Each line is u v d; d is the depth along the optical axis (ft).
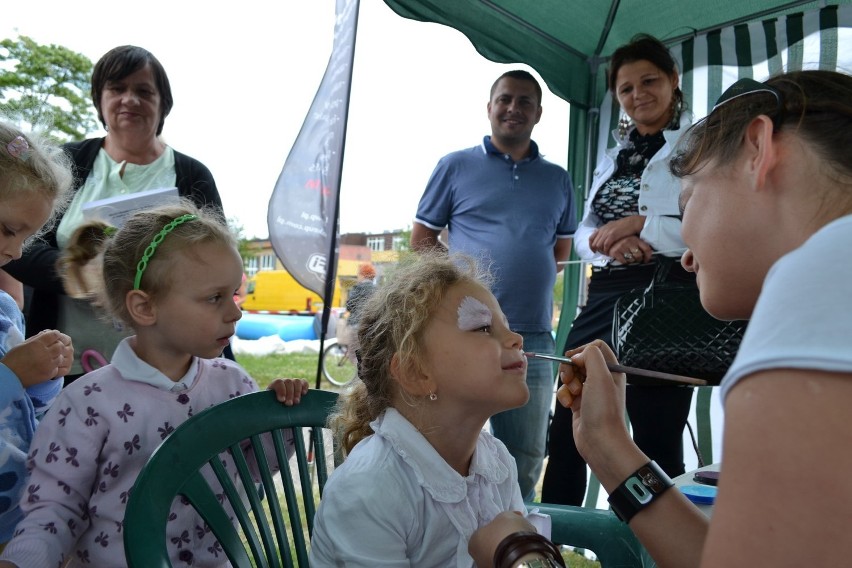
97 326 7.14
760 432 1.62
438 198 10.30
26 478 4.73
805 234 2.14
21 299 8.80
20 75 44.14
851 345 1.55
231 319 4.79
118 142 8.04
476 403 3.65
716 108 2.44
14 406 4.75
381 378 3.94
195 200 8.24
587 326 8.75
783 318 1.67
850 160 2.09
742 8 10.45
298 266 10.69
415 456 3.57
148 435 4.63
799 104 2.18
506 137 9.93
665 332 7.16
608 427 3.34
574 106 11.96
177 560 4.49
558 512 4.27
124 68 7.87
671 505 3.11
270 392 4.38
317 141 10.70
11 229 4.47
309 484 4.39
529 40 11.14
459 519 3.57
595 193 9.31
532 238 9.84
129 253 4.73
